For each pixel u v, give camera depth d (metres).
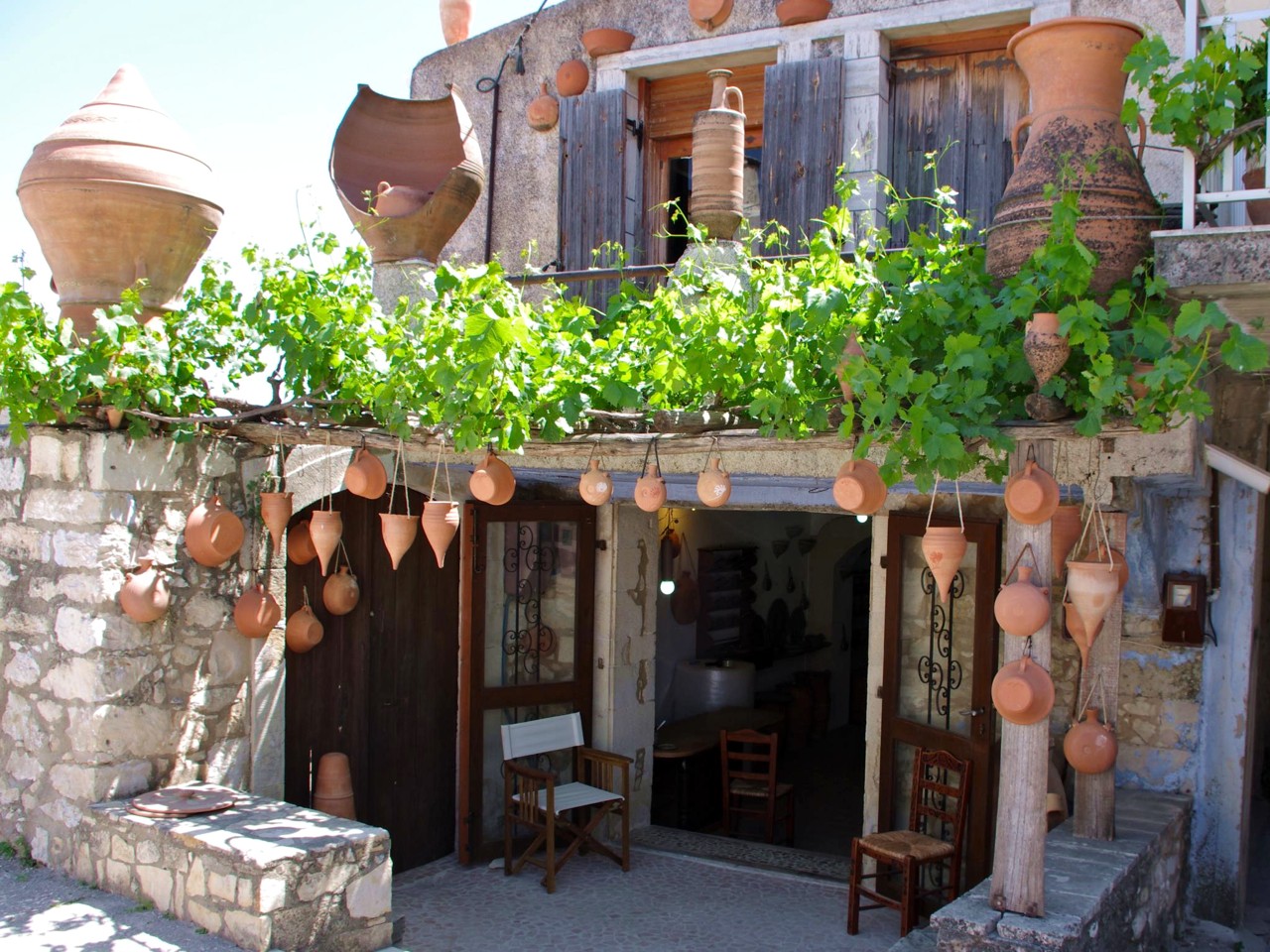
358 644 6.41
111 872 4.87
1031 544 3.66
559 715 7.26
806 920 6.01
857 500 3.60
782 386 3.47
